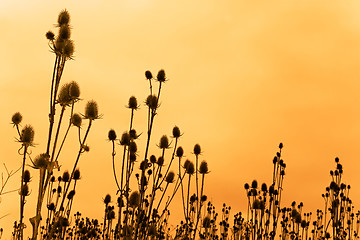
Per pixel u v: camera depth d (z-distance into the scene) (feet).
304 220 19.51
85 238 17.70
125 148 14.57
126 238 14.14
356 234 22.09
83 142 12.19
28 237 14.23
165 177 15.10
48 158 11.51
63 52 11.78
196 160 15.25
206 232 16.21
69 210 14.57
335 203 17.74
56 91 11.64
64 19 12.21
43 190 11.45
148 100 14.80
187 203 15.08
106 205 16.33
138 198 14.79
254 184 17.49
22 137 11.72
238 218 20.95
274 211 16.98
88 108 12.49
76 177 14.61
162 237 16.34
